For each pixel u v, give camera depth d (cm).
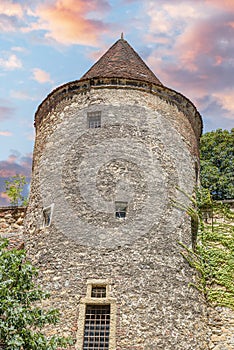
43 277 1597
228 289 1839
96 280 1533
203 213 2022
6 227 2062
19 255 1298
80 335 1445
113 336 1438
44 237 1681
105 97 1842
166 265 1600
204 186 3134
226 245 1947
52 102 1947
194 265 1723
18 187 3000
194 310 1622
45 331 1487
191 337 1555
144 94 1870
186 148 1895
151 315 1493
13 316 1147
